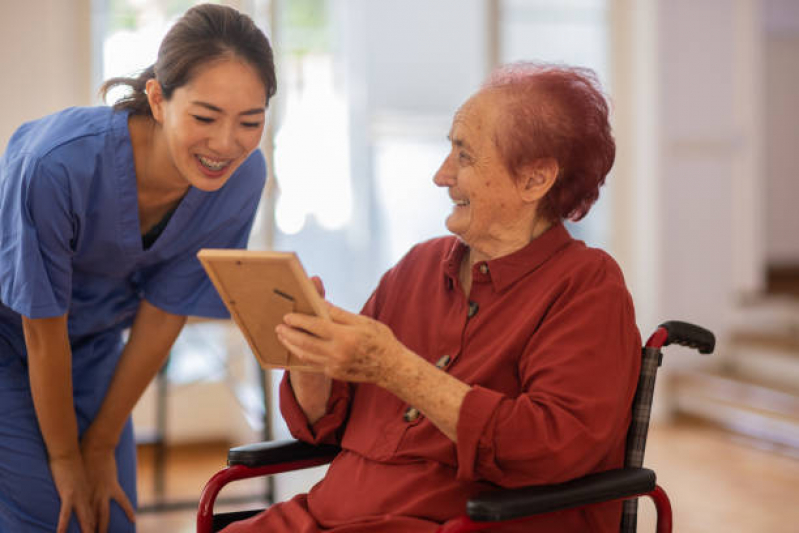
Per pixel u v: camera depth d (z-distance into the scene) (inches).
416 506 45.4
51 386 56.1
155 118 51.5
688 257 159.9
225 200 58.3
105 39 132.2
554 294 46.4
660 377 158.6
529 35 155.9
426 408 42.8
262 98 49.0
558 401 43.1
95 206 54.7
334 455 52.2
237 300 42.3
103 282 60.3
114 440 61.5
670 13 154.8
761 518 107.2
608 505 46.6
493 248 48.7
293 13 170.4
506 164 46.1
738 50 159.9
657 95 154.6
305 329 41.0
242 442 136.0
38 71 120.3
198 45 47.3
